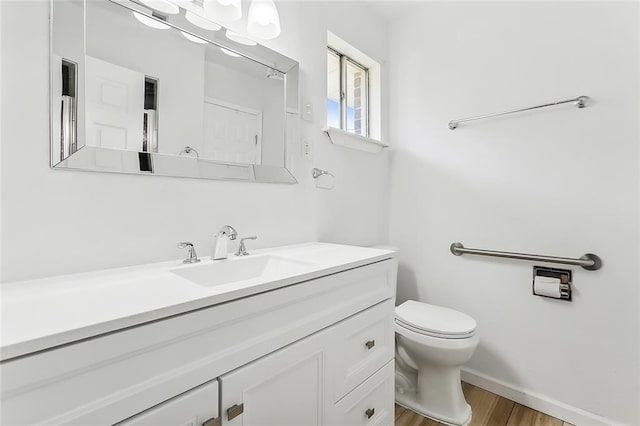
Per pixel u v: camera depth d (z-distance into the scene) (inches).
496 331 67.0
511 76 65.0
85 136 33.6
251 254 46.6
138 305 22.5
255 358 28.5
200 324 24.3
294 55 58.7
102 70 35.0
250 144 50.4
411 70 82.1
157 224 39.8
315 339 34.7
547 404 59.4
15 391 16.7
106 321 19.6
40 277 31.0
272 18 45.2
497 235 66.9
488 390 67.1
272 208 54.6
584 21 56.1
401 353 66.5
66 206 32.6
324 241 65.1
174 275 32.9
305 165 60.6
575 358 57.1
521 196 63.6
